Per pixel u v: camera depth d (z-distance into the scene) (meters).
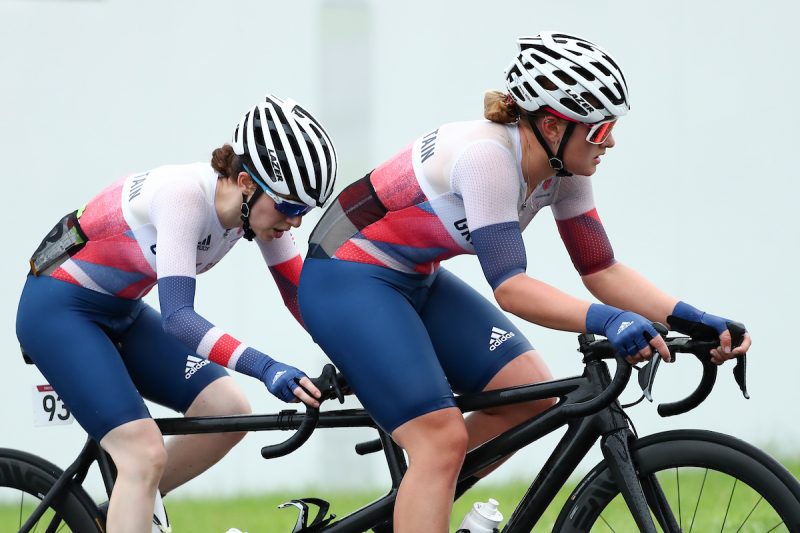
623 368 10.68
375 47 23.39
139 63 22.98
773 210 23.17
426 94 23.41
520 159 11.45
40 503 13.10
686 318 11.62
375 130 23.48
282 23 23.12
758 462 10.80
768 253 23.16
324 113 23.36
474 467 11.96
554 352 22.89
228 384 13.25
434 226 11.75
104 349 12.55
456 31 23.30
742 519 15.05
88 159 22.98
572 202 12.30
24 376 22.86
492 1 23.22
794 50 23.14
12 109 22.83
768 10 23.17
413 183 11.77
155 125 23.00
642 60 23.30
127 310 13.14
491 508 12.21
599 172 23.31
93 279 12.75
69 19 22.92
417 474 11.38
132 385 12.51
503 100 11.58
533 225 22.97
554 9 23.22
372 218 11.95
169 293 11.84
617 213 23.34
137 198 12.53
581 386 11.52
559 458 11.62
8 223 22.86
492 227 11.16
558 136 11.22
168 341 13.27
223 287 22.84
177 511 20.23
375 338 11.50
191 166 12.66
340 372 12.13
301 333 22.89
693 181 23.25
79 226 12.87
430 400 11.38
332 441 23.22
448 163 11.52
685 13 23.28
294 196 11.84
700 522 15.27
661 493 11.44
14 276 22.89
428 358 11.54
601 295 12.49
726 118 23.23
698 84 23.27
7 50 22.81
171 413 22.22
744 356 10.88
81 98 22.95
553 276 22.95
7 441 22.80
